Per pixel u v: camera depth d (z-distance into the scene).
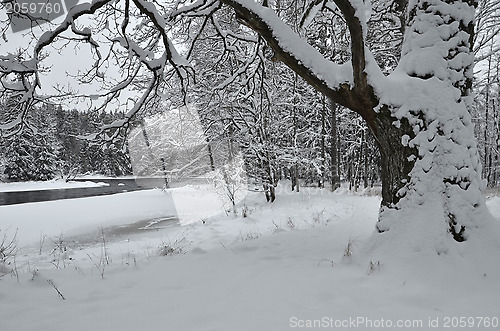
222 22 10.07
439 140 4.04
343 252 4.53
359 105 4.39
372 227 6.20
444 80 4.17
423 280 3.35
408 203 4.07
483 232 3.77
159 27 4.97
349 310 2.80
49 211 14.14
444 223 3.80
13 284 3.98
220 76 12.27
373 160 24.02
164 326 2.60
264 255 4.84
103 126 5.92
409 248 3.82
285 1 9.27
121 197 18.86
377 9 7.61
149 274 4.25
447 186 3.93
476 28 10.53
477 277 3.30
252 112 12.51
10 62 5.03
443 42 4.25
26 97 5.54
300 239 5.67
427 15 4.35
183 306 3.03
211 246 6.75
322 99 16.33
